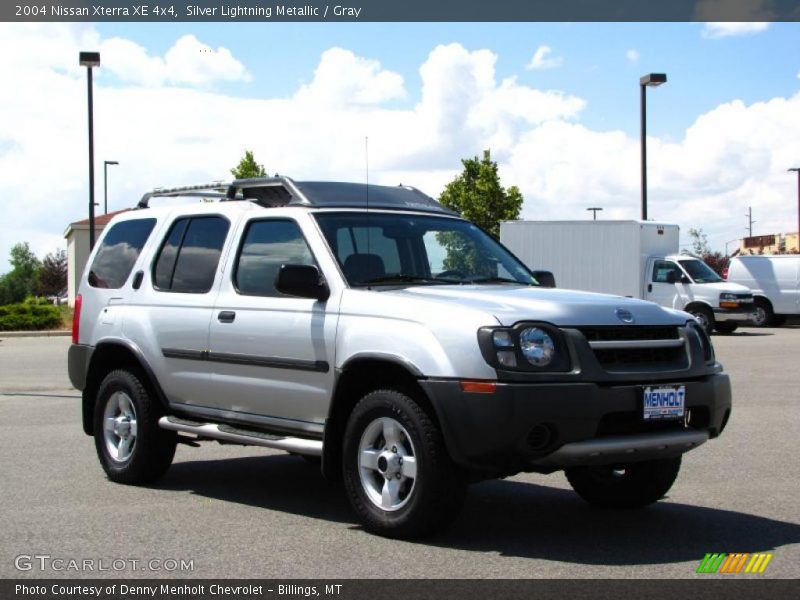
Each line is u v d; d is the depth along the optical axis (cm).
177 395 779
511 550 587
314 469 880
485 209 4175
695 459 905
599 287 3019
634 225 2962
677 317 644
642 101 3178
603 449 576
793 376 1667
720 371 652
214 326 739
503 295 638
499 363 570
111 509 709
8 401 1370
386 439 617
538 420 564
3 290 10275
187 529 645
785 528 649
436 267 735
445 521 598
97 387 859
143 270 827
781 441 1003
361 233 710
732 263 3284
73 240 5553
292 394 681
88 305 872
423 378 588
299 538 618
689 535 629
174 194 870
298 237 711
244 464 905
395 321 619
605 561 564
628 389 587
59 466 884
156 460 795
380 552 582
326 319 660
